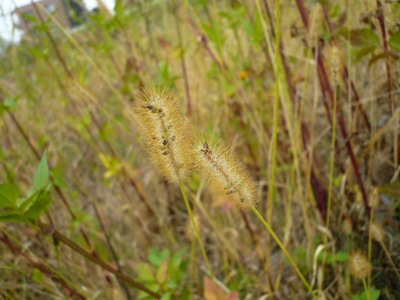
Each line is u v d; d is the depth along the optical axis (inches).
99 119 17.3
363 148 10.6
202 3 12.7
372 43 8.3
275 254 12.5
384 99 10.7
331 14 11.3
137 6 15.0
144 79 13.7
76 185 17.1
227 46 16.8
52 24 14.3
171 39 18.6
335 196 11.3
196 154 5.1
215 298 8.1
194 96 13.4
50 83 18.5
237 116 13.1
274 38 9.9
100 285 12.2
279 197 13.3
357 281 9.4
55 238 6.7
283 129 12.6
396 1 7.4
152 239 14.3
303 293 10.3
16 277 11.1
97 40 16.9
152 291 8.3
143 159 16.4
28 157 16.3
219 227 12.4
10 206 6.0
